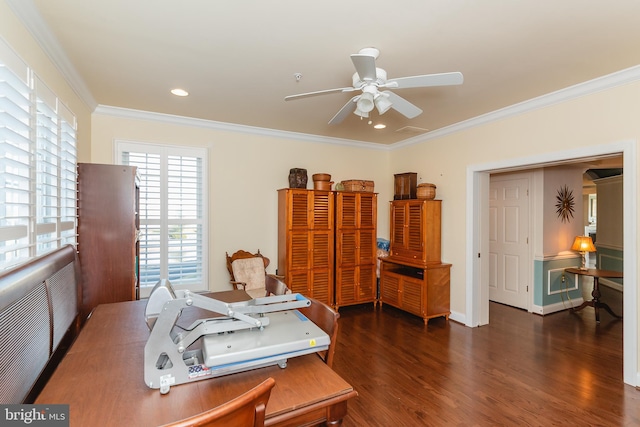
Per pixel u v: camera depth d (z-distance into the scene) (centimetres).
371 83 204
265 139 440
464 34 202
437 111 350
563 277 468
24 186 166
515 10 178
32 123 173
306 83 279
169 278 382
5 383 104
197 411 96
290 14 182
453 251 414
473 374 271
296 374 118
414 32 200
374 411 220
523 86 282
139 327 169
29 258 159
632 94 251
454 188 412
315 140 472
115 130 352
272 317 145
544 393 242
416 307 409
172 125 381
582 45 214
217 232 409
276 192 449
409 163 492
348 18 186
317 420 105
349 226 456
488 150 367
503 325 396
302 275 423
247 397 79
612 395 238
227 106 338
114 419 92
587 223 877
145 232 368
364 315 437
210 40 211
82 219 249
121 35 204
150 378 107
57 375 117
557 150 299
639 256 247
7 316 109
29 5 170
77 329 213
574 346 329
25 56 178
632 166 249
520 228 474
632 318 250
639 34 200
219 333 126
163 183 377
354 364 289
